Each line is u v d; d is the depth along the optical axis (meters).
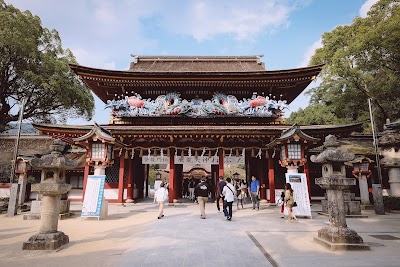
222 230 10.39
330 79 33.91
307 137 15.45
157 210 17.23
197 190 13.85
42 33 31.27
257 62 30.03
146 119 22.73
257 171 23.69
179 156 21.78
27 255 7.02
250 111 22.25
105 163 15.36
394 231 10.43
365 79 31.12
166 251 7.39
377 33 23.95
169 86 23.22
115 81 22.45
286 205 13.41
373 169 22.86
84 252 7.32
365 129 34.59
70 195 24.27
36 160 8.38
